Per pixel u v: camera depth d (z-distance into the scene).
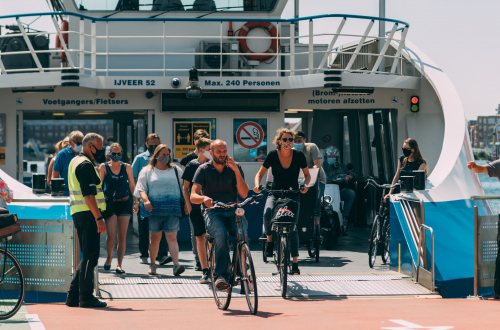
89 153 11.55
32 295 12.60
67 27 21.98
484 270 13.41
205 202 11.06
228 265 11.09
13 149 20.42
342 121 25.31
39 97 20.33
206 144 13.35
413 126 20.83
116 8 21.66
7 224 10.93
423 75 20.59
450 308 11.37
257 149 20.45
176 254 14.45
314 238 16.33
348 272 14.93
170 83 19.91
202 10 21.70
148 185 14.35
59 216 12.89
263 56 21.39
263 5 21.75
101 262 16.19
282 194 13.56
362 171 23.89
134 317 10.47
